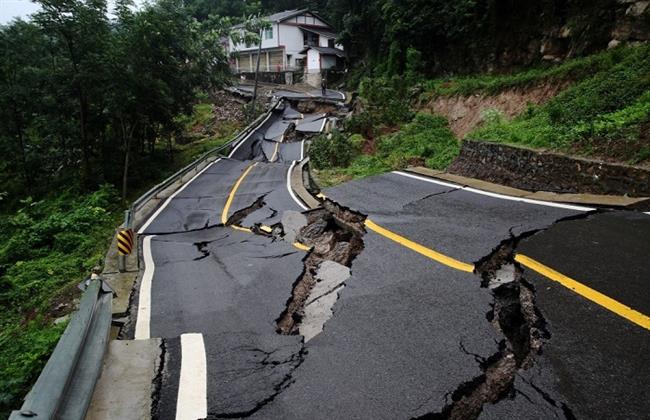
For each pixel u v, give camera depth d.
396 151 17.31
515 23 20.17
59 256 13.24
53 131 22.09
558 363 3.76
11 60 20.97
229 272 7.43
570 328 4.21
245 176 17.92
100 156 23.91
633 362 3.67
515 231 6.64
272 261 7.73
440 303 5.02
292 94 42.16
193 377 4.02
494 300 5.00
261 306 5.84
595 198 7.55
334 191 11.21
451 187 10.05
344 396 3.65
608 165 7.83
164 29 21.12
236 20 54.50
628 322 4.19
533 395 3.44
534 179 9.47
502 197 8.68
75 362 3.54
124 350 4.46
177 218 12.23
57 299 9.28
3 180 24.89
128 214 9.67
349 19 41.19
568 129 10.02
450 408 3.45
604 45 14.68
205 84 27.97
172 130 25.78
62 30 19.06
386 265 6.27
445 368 3.89
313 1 61.47
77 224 15.48
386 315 4.91
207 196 14.68
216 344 4.63
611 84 10.61
